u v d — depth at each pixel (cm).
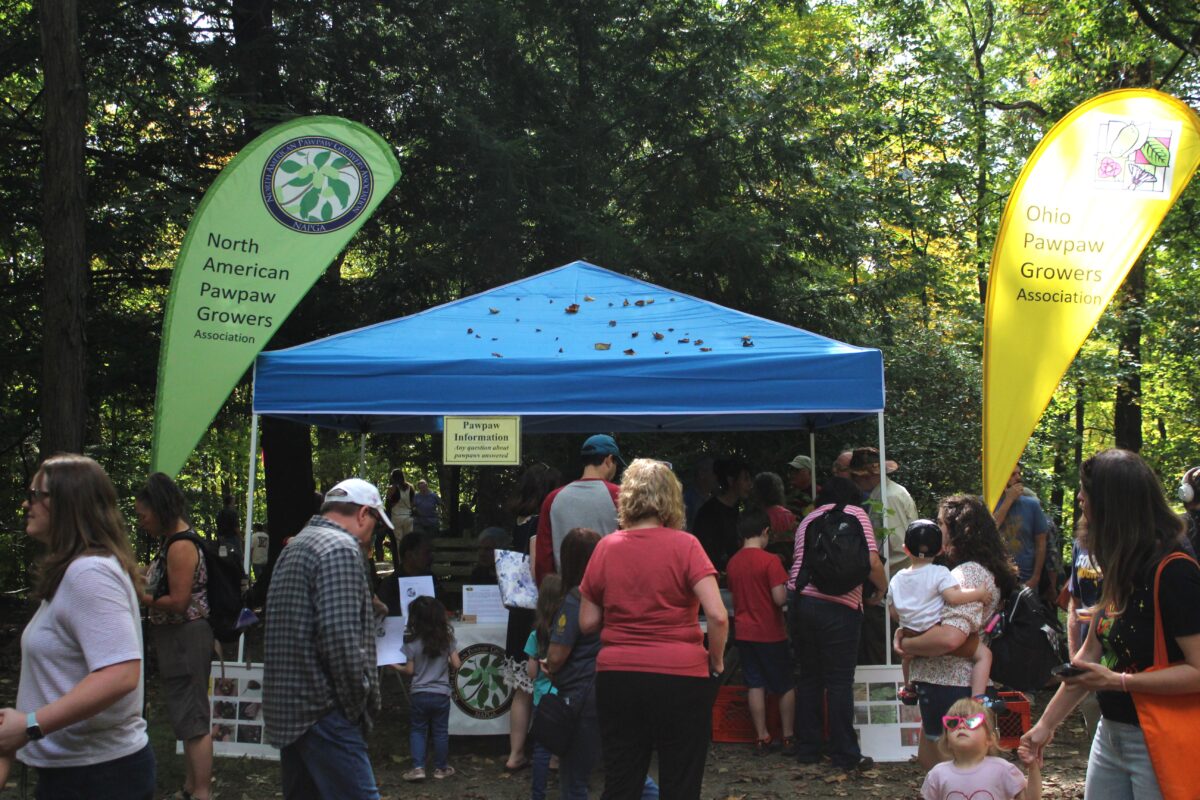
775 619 720
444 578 1275
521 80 1378
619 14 1424
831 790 638
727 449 1358
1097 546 334
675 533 443
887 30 2033
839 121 1762
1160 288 2078
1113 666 334
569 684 484
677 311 820
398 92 1324
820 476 1307
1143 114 736
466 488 1806
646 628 429
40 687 308
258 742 712
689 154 1425
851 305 1491
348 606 399
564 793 485
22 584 1623
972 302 1828
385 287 1316
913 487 1301
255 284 721
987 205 2045
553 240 1347
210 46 1247
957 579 551
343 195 736
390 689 926
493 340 760
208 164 1309
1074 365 1756
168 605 561
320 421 977
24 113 1295
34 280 1320
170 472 698
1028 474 1571
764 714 723
